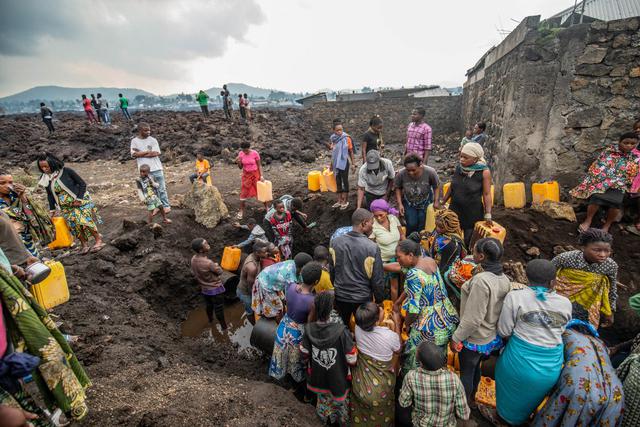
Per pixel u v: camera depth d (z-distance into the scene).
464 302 3.32
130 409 2.98
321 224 7.56
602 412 2.72
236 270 6.84
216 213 7.81
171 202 8.26
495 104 9.00
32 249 4.85
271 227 6.54
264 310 4.61
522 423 3.29
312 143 17.80
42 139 15.15
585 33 5.85
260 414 3.07
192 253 7.14
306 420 3.24
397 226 4.83
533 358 2.94
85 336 4.16
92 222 6.09
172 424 2.79
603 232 3.38
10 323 2.25
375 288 3.97
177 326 5.97
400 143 21.03
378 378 3.21
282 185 10.59
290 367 3.95
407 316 3.59
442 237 4.05
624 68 5.72
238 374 4.59
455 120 20.45
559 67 6.15
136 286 5.79
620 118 5.89
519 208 6.47
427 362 2.83
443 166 12.33
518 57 6.76
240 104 18.09
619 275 5.00
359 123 21.14
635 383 2.74
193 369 3.99
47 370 2.30
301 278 3.96
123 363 3.72
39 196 9.62
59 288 4.66
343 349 3.21
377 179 5.70
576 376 2.80
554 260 3.79
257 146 14.72
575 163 6.32
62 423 2.81
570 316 2.86
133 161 13.88
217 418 2.95
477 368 3.70
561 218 5.94
